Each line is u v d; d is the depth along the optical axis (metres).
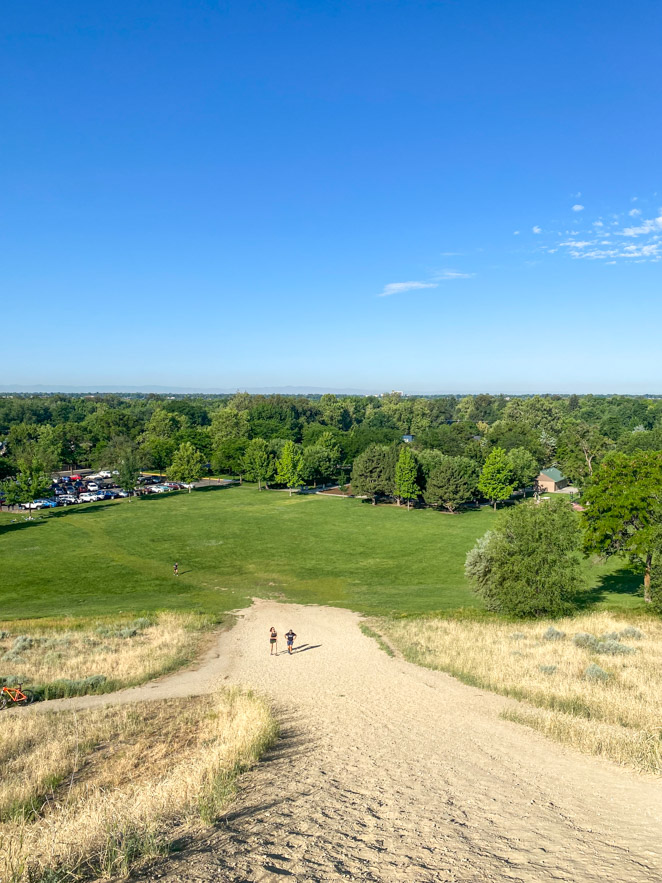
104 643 31.34
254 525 73.44
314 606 42.34
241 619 38.41
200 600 44.28
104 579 50.56
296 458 98.50
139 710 18.48
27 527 71.44
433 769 10.86
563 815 7.98
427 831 6.91
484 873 5.53
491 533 39.69
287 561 57.22
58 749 13.80
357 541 65.44
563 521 36.72
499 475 86.50
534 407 164.12
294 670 25.84
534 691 19.97
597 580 50.44
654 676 21.77
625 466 41.16
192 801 8.00
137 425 152.88
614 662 24.25
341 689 21.86
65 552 59.59
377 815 7.54
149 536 67.00
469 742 13.74
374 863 5.69
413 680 23.39
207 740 14.63
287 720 16.66
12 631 34.47
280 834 6.57
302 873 5.31
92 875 5.44
